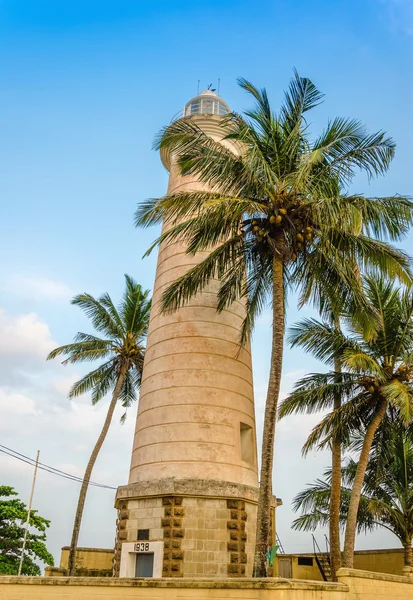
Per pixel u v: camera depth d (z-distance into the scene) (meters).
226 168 17.08
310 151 17.73
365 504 26.36
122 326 31.97
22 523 42.03
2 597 9.87
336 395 21.73
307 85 18.47
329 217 16.39
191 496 17.55
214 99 26.67
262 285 19.53
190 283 18.36
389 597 14.29
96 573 29.81
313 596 11.09
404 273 18.31
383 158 17.62
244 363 21.14
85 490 28.59
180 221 22.14
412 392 20.16
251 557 17.64
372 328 18.95
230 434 19.27
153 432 19.41
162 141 17.83
